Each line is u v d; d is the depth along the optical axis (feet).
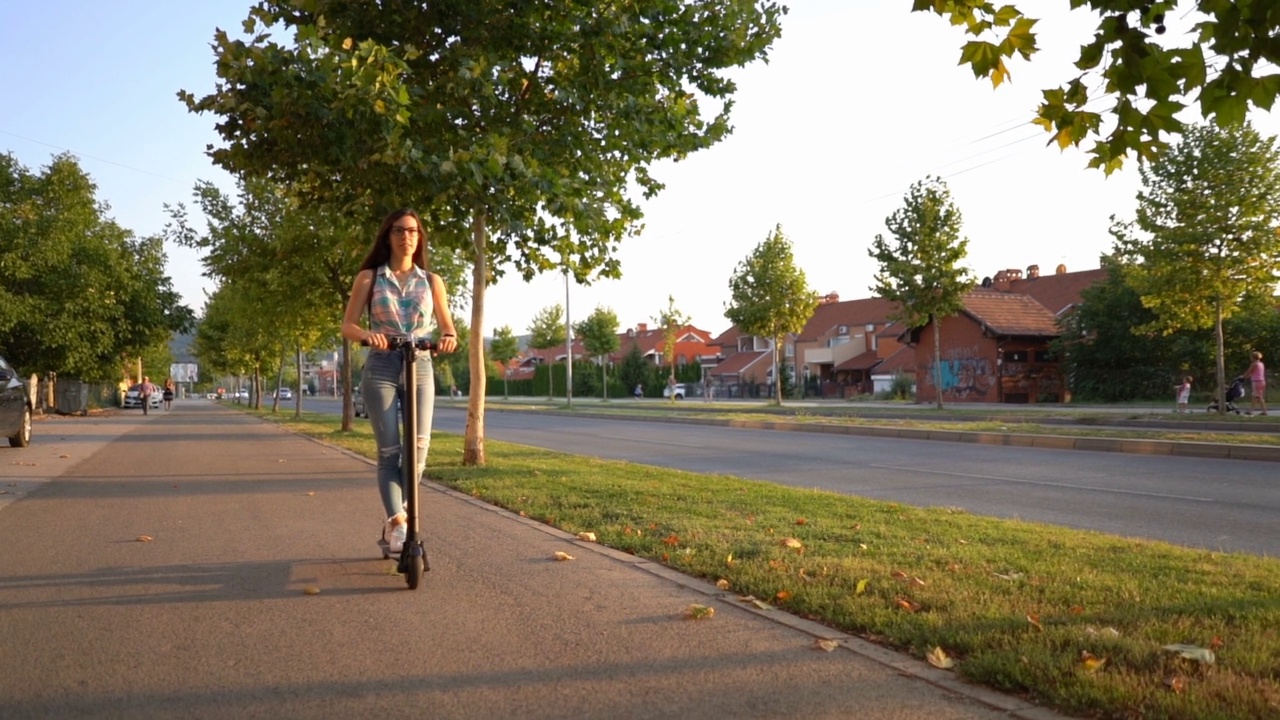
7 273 98.07
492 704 11.23
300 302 73.20
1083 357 135.13
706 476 36.22
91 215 109.19
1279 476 40.01
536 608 15.56
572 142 38.93
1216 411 91.35
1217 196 74.08
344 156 31.71
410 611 15.40
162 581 17.57
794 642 13.58
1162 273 76.84
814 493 30.63
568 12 36.58
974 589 16.19
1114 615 14.26
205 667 12.63
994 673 11.74
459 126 37.65
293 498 29.78
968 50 15.12
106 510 26.99
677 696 11.43
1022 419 87.10
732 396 230.27
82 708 11.18
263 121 30.78
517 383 297.12
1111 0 12.84
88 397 144.25
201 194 72.23
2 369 52.13
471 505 27.86
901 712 10.85
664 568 18.63
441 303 17.75
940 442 63.82
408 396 16.60
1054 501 33.17
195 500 29.27
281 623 14.70
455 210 34.81
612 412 118.21
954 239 109.09
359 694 11.59
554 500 28.40
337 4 35.37
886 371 189.06
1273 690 10.81
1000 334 139.13
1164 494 34.91
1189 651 12.07
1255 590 16.30
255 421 100.94
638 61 38.34
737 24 38.58
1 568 18.74
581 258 43.21
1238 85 12.79
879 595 15.79
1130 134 13.76
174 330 129.49
